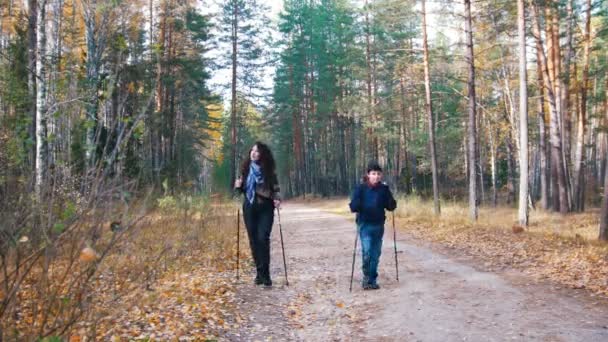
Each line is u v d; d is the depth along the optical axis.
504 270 8.77
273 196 7.58
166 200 11.09
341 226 18.97
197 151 41.62
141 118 3.79
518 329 5.20
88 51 14.53
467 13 19.48
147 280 4.52
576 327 5.22
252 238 7.61
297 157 52.66
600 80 31.81
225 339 4.94
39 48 10.80
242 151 54.22
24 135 4.10
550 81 22.89
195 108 39.34
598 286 7.10
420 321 5.61
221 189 18.59
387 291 7.23
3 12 16.14
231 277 8.02
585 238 12.66
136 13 18.17
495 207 29.44
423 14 22.59
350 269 9.19
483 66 30.25
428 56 23.72
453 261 9.97
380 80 35.53
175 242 7.62
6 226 3.11
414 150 35.59
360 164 46.09
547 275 8.09
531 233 13.74
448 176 49.16
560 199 22.11
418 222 19.06
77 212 3.36
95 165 3.53
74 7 16.45
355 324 5.61
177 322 5.18
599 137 41.44
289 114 52.28
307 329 5.44
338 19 42.31
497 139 37.31
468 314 5.84
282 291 7.25
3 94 8.88
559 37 22.73
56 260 3.79
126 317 5.14
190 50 32.31
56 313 3.49
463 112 37.00
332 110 45.19
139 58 22.73
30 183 3.46
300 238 14.88
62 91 4.52
